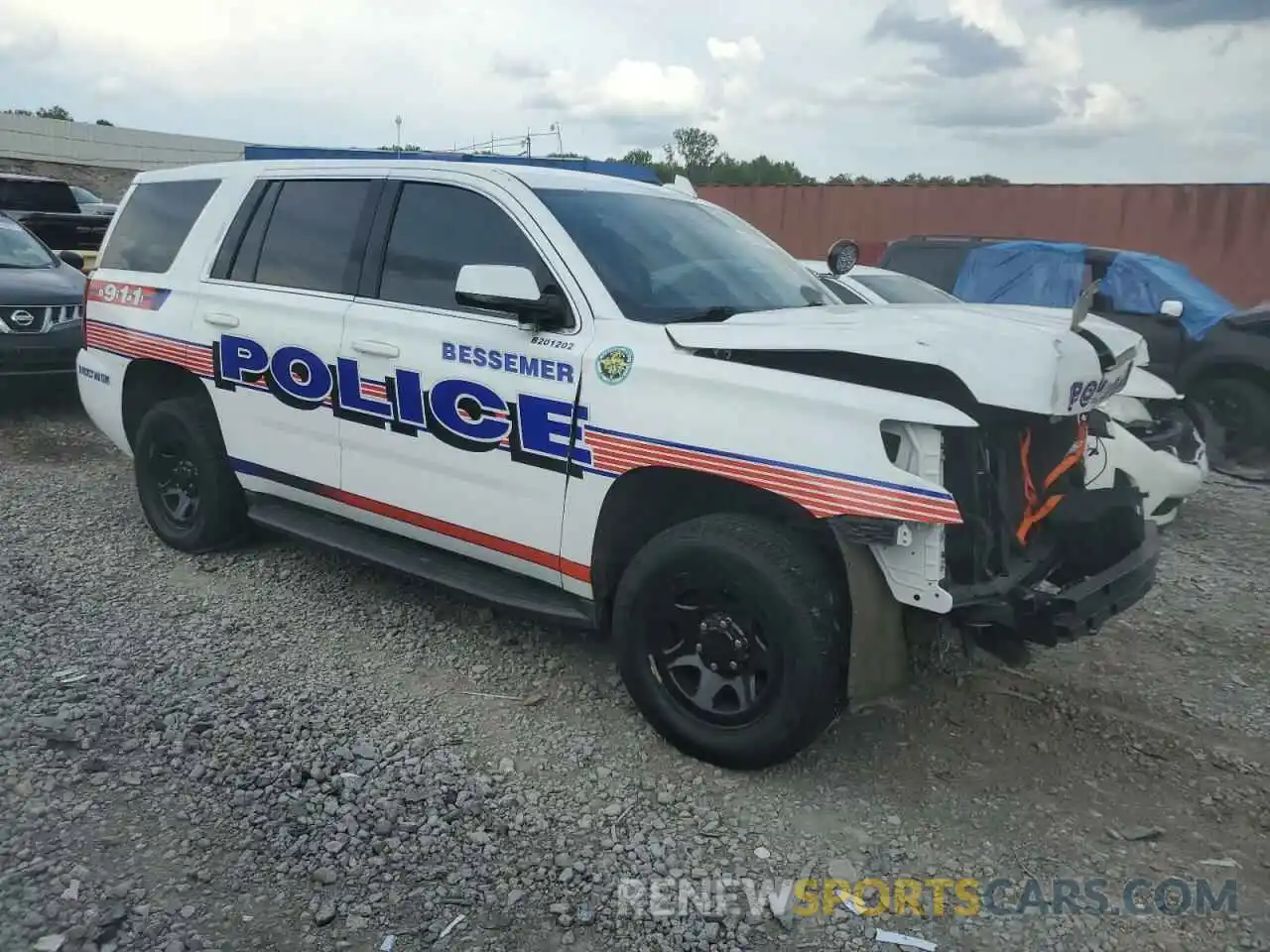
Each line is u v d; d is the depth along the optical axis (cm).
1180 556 631
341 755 357
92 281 586
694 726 354
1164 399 665
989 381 308
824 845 319
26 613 461
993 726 396
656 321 372
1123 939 282
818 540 340
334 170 479
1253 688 441
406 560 441
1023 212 1530
